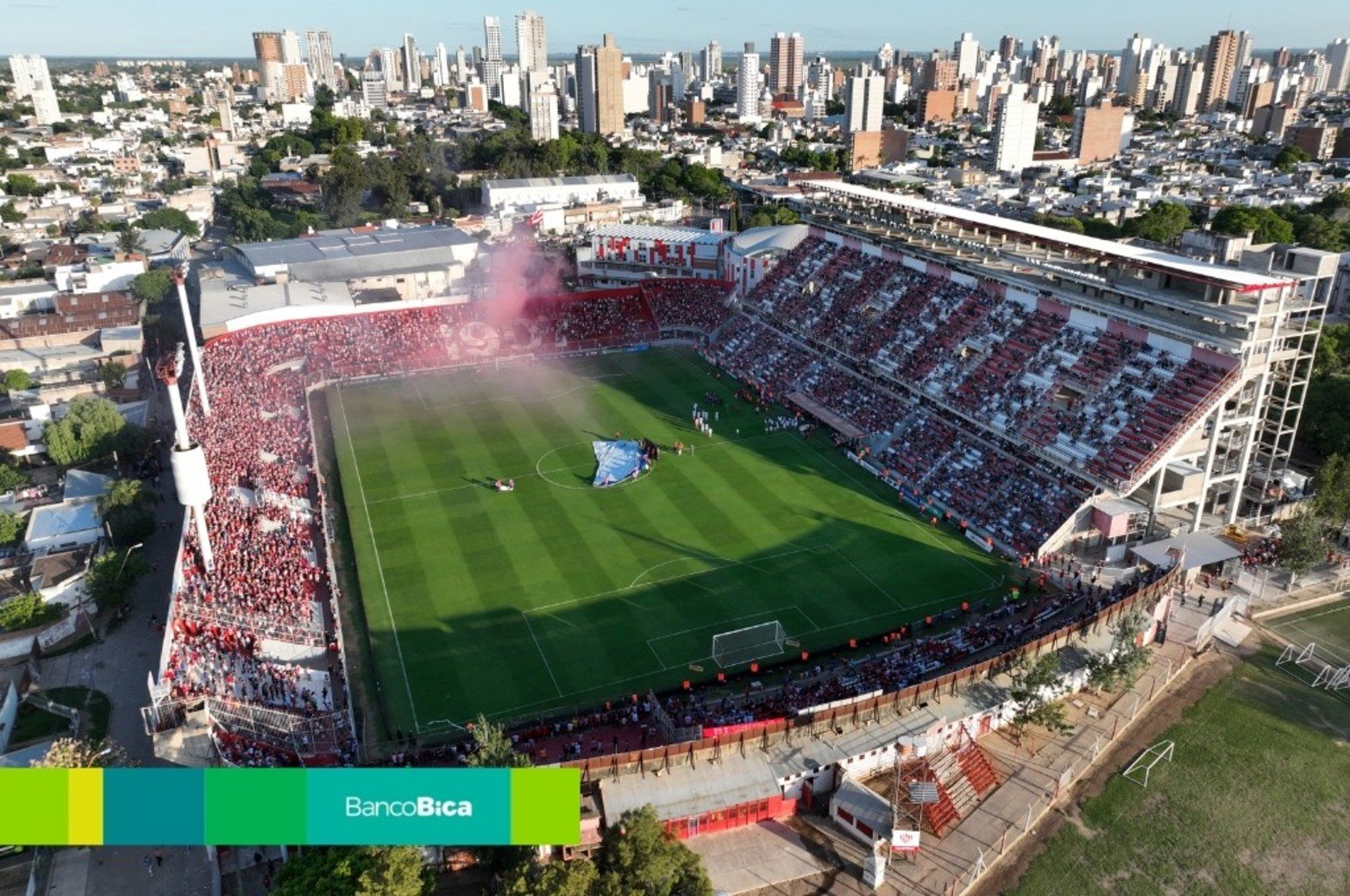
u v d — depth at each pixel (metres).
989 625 70.31
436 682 64.88
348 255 163.25
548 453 103.75
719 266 158.62
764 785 51.38
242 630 68.06
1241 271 84.75
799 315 132.50
